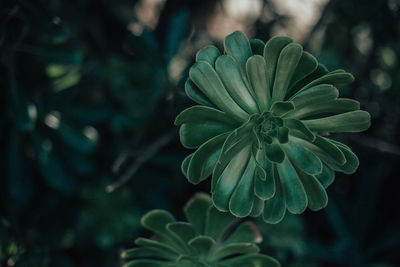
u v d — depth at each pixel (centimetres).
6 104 92
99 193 106
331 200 139
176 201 124
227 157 52
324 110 54
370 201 138
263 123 53
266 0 141
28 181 100
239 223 67
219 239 62
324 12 110
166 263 62
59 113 103
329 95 53
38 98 101
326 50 137
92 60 112
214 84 52
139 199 119
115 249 110
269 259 61
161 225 61
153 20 150
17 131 95
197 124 52
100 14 121
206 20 154
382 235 144
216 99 52
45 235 107
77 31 112
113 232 104
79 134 103
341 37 145
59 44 90
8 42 83
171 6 140
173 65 117
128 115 113
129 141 117
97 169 113
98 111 110
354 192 150
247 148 53
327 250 136
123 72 111
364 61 149
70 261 109
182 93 94
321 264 143
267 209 56
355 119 54
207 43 136
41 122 100
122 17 123
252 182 54
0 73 87
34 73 98
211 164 53
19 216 103
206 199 62
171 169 121
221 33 156
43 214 108
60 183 101
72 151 103
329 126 54
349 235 138
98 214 104
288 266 116
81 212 105
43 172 100
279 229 105
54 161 101
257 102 53
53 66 102
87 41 114
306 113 54
